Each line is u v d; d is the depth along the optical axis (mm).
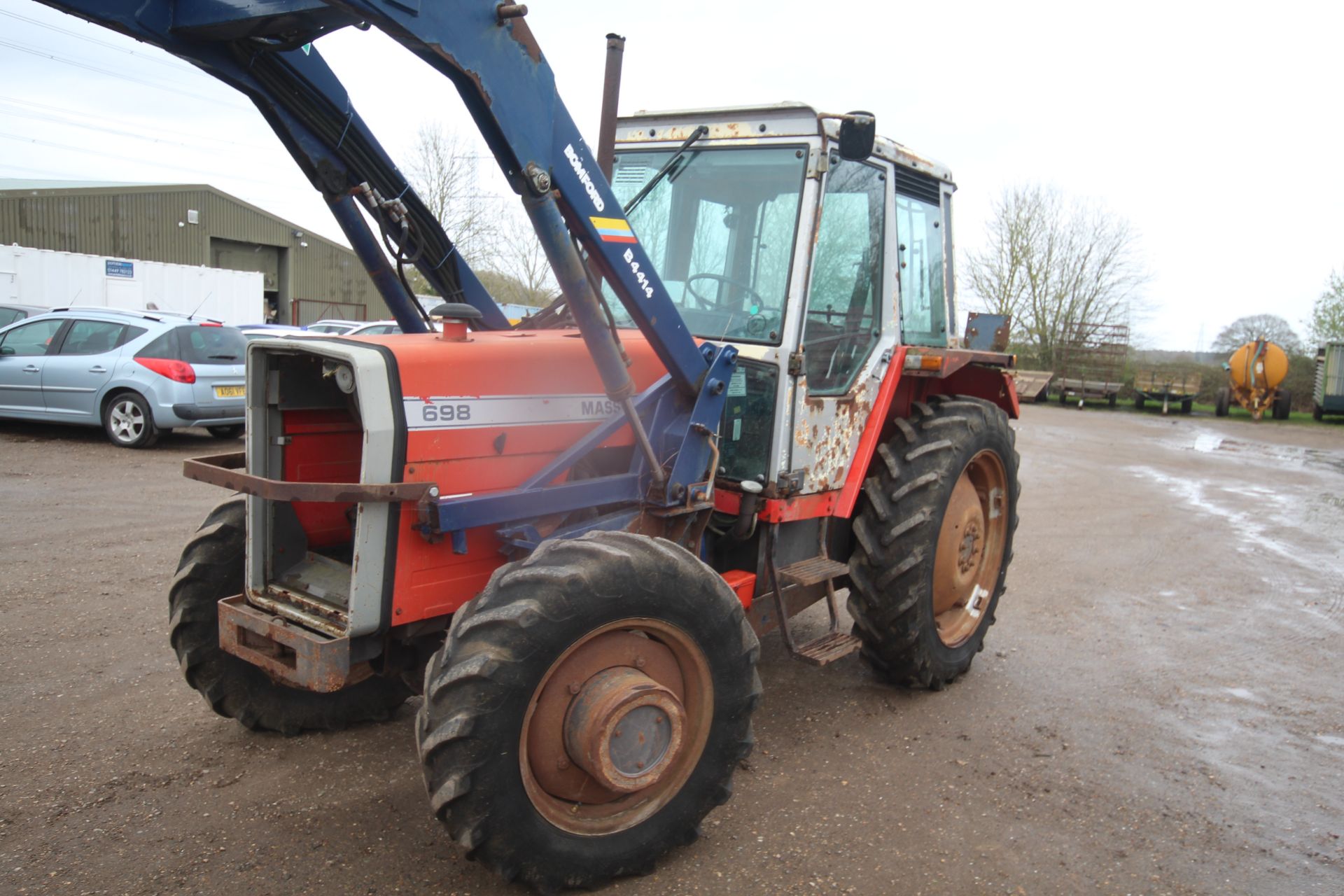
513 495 2773
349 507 3227
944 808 3174
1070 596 6094
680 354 3064
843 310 3854
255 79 2881
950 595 4383
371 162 3234
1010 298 29531
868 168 3883
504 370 2895
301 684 2682
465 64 2357
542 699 2482
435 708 2357
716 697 2756
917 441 4098
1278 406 23734
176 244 30828
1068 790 3357
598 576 2467
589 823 2590
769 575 3617
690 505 3205
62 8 2486
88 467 8422
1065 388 27047
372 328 14383
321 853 2709
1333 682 4594
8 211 27297
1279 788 3447
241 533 3291
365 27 2428
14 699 3639
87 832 2760
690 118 3830
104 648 4184
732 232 3701
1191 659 4887
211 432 10828
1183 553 7543
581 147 2689
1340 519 9414
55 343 9844
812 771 3404
